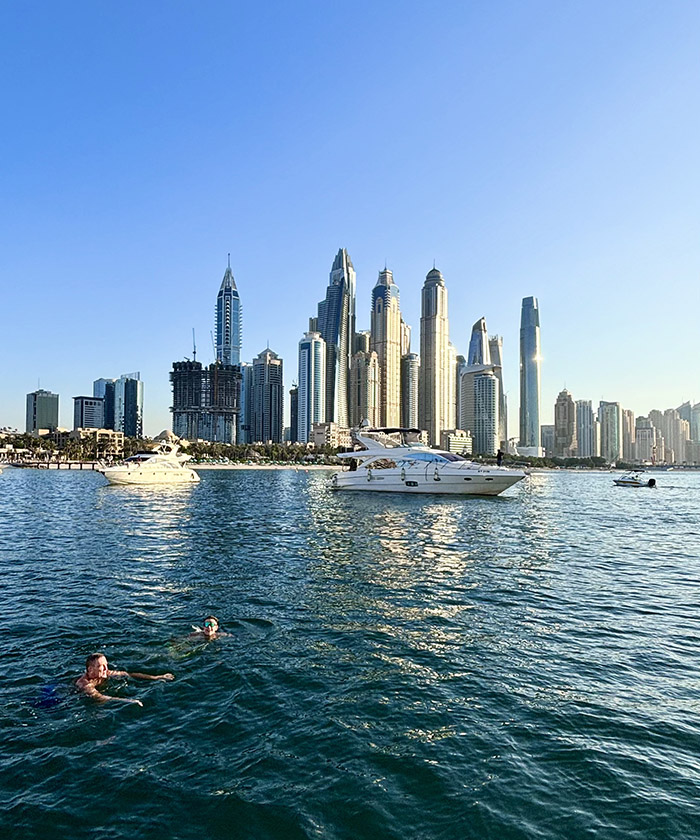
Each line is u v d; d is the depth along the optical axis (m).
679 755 8.28
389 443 63.06
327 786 7.50
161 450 85.56
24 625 13.98
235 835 6.56
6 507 46.34
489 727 9.07
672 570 21.80
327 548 26.02
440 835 6.57
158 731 8.91
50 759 8.12
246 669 11.37
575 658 12.10
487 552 25.25
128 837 6.52
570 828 6.69
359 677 11.00
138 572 20.34
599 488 105.62
